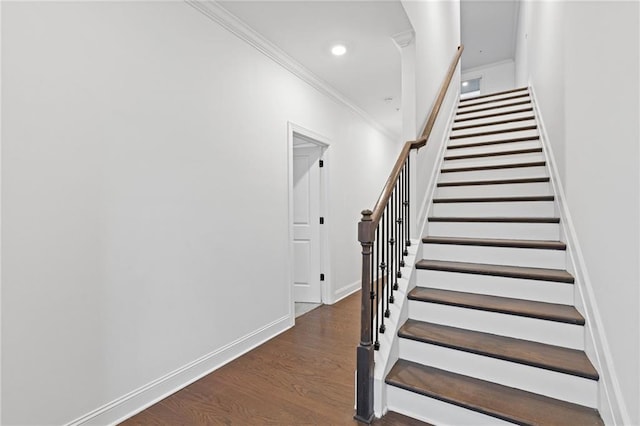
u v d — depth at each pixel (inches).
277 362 96.3
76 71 63.7
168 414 71.9
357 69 133.2
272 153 117.4
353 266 183.0
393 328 78.7
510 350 68.1
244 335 104.1
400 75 138.9
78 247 63.6
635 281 45.8
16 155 55.6
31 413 57.0
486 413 60.0
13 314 55.1
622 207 50.1
